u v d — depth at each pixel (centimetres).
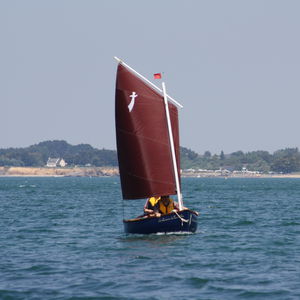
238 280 6369
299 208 17888
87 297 5703
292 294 5778
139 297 5703
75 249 8619
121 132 9375
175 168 9425
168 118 9269
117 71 9288
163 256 7819
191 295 5772
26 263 7419
